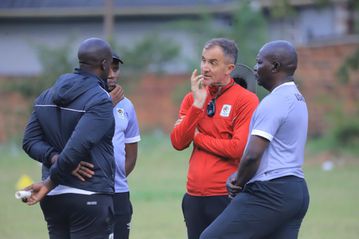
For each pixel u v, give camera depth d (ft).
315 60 203.51
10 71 264.52
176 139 51.01
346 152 178.29
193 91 50.21
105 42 47.50
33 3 264.52
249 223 45.14
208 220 51.06
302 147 46.09
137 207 109.60
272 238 46.44
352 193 124.06
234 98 50.49
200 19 231.09
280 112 44.75
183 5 257.14
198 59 218.38
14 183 139.33
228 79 51.13
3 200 117.50
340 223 94.02
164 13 256.93
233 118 50.29
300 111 45.70
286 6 197.57
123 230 55.31
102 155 46.47
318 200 116.06
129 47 228.43
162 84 217.97
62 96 45.83
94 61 46.80
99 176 46.24
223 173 50.24
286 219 45.34
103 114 45.50
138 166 167.22
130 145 56.90
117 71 54.70
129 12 256.11
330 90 201.46
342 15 247.29
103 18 260.21
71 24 262.26
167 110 217.15
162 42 222.89
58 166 44.68
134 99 217.97
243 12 210.59
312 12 250.78
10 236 85.40
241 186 45.47
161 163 172.35
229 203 49.78
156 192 125.49
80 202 45.85
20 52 264.52
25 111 209.26
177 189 129.59
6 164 171.63
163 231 88.12
